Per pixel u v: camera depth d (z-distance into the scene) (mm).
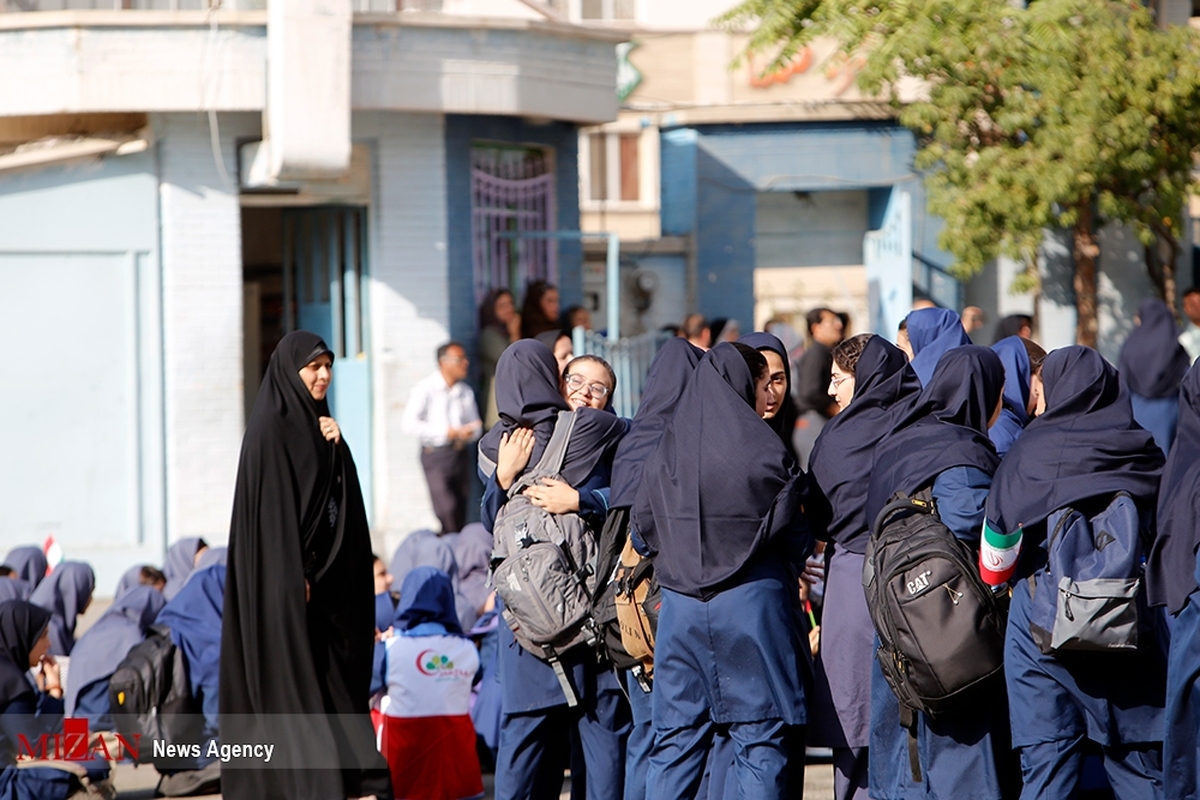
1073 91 27938
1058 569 9688
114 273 24516
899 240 31641
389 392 25734
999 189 28344
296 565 12242
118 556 24578
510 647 11648
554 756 11859
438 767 13555
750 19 32469
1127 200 28891
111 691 14336
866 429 11031
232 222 24797
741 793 10156
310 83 23312
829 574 11117
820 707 11000
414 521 25797
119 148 24250
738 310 33875
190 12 23656
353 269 26016
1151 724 10047
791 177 33625
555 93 26359
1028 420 13359
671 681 10516
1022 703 10016
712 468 10367
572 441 11805
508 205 27422
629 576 10906
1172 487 9883
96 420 24531
